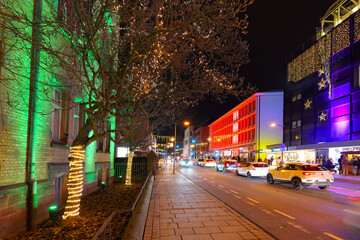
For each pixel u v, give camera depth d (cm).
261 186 1571
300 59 3822
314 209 887
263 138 4503
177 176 2267
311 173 1375
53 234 568
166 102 808
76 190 677
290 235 595
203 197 1098
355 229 645
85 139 693
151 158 2005
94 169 1268
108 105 633
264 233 593
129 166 1527
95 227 622
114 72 687
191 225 657
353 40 2795
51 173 772
